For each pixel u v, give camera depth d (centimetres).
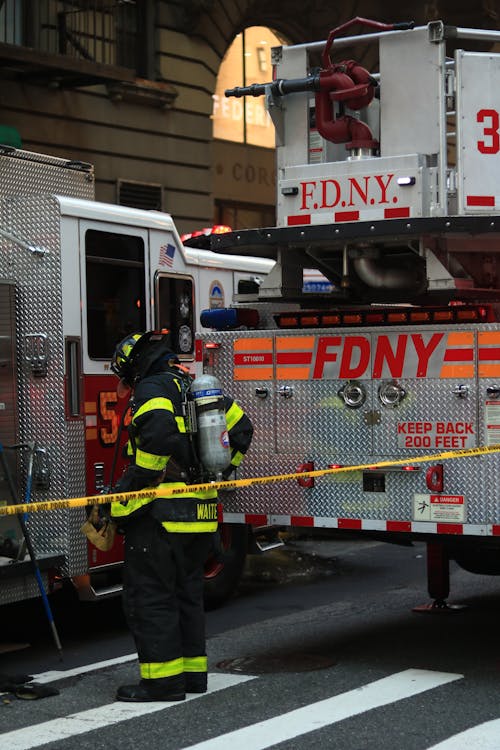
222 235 717
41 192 835
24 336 764
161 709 604
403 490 666
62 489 750
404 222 654
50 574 737
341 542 1227
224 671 684
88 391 777
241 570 906
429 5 2056
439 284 668
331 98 694
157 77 1919
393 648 739
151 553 612
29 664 717
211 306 965
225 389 730
